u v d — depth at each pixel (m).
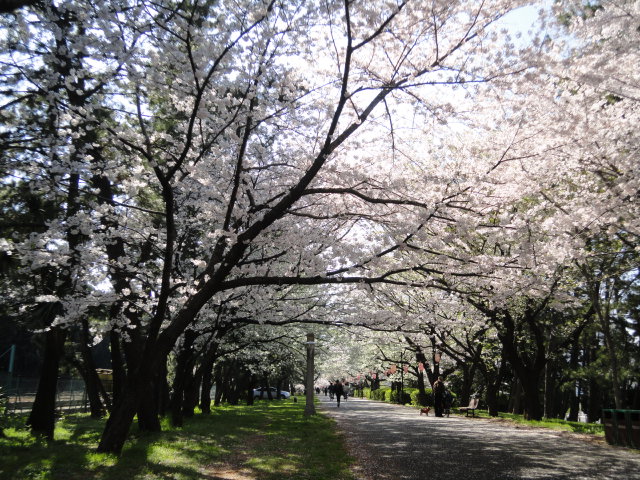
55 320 10.36
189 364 19.55
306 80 9.67
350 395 75.75
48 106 10.05
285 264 12.01
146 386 9.27
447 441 12.03
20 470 7.41
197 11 8.31
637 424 11.05
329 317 14.75
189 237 14.85
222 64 8.35
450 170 9.93
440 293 12.66
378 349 34.56
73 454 8.99
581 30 9.27
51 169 9.18
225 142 10.30
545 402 24.25
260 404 35.56
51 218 10.80
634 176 9.62
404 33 8.52
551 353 20.41
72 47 8.53
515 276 9.50
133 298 11.47
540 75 8.62
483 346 23.89
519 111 9.26
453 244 11.72
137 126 10.80
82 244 10.10
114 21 7.63
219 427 15.34
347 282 9.45
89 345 14.55
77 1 8.08
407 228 8.77
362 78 9.11
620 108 10.67
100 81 10.09
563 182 12.32
